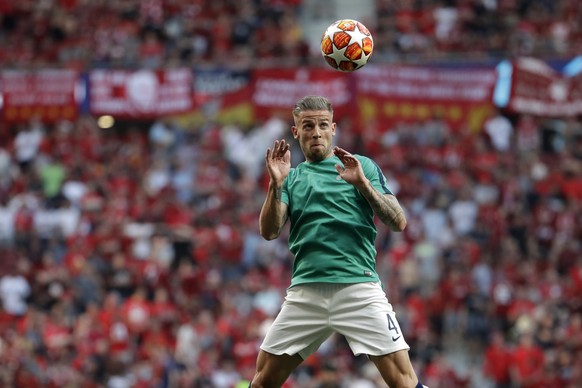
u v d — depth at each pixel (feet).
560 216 293.02
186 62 354.74
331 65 107.34
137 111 326.44
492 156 316.40
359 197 99.09
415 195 300.40
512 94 318.04
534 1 386.32
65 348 242.78
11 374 231.30
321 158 100.94
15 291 269.64
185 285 265.95
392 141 318.04
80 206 304.09
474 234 283.79
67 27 399.03
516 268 270.87
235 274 277.23
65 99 327.47
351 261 98.07
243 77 324.19
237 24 388.37
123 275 269.03
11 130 347.15
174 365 233.14
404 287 264.31
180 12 396.98
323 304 98.22
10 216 298.76
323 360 226.79
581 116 317.83
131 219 299.38
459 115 320.09
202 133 335.67
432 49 366.02
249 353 239.30
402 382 97.04
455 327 258.78
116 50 385.50
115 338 245.45
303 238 98.94
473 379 245.45
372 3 412.57
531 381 238.27
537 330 248.11
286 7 400.67
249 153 328.49
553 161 320.29
